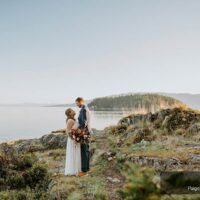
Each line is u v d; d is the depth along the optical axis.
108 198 8.19
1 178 11.42
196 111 17.34
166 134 15.31
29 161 12.93
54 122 135.88
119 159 11.55
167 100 20.22
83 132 10.84
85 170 10.91
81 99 11.04
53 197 9.01
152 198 2.12
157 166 9.82
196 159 9.88
